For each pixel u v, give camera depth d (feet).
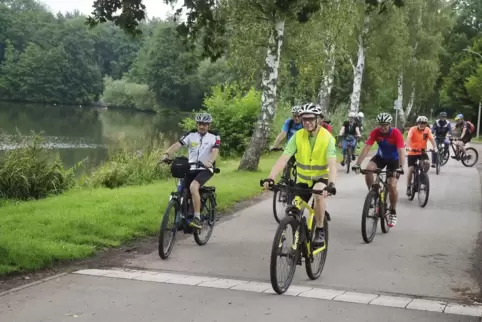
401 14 111.04
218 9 53.36
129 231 28.14
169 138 71.00
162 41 301.22
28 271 21.45
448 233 30.14
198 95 302.25
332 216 34.65
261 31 55.47
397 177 29.73
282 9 42.52
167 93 297.53
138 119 252.01
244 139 88.84
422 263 23.89
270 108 56.90
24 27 373.20
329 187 19.54
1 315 16.51
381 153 30.01
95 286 19.52
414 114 221.05
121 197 38.32
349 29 86.12
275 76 56.65
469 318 16.92
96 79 365.61
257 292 19.13
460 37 223.30
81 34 372.58
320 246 21.04
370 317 16.79
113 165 54.65
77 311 16.93
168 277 20.93
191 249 25.90
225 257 24.53
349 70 144.46
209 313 16.89
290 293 19.07
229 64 61.31
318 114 20.11
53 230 27.25
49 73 348.59
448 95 196.24
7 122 195.52
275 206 32.81
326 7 59.41
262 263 23.63
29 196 42.93
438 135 65.05
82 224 28.40
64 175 47.11
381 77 130.00
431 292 19.86
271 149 34.68
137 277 20.77
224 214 35.09
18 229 26.99
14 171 42.78
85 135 161.68
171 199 24.63
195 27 46.03
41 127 183.11
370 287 20.33
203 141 26.35
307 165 20.81
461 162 71.67
